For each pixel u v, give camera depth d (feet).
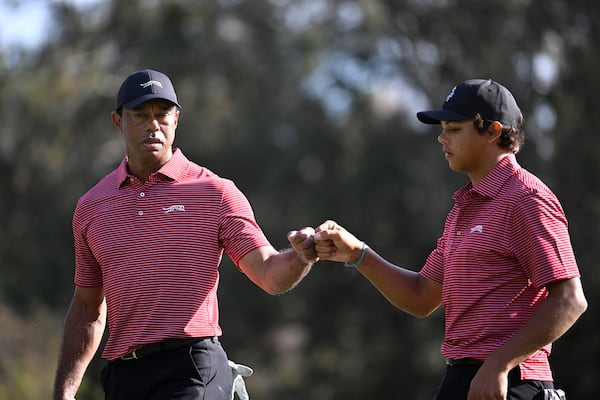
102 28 311.06
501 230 58.13
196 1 310.86
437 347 280.31
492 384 55.31
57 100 311.68
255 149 314.96
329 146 314.35
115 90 313.53
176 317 61.16
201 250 62.03
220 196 62.85
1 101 309.01
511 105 60.44
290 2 326.65
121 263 62.28
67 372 66.28
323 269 312.91
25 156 311.47
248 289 304.30
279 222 310.86
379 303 305.32
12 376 163.73
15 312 247.91
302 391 307.17
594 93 280.31
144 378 61.26
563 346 241.35
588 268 255.09
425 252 302.66
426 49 306.76
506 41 293.64
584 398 236.02
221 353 62.18
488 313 58.13
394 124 313.73
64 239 307.37
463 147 60.29
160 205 62.64
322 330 310.45
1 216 309.83
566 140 275.59
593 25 285.02
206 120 311.68
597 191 272.10
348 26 320.70
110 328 62.95
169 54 307.17
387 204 307.17
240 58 312.91
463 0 291.58
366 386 293.84
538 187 58.23
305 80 322.55
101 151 319.27
